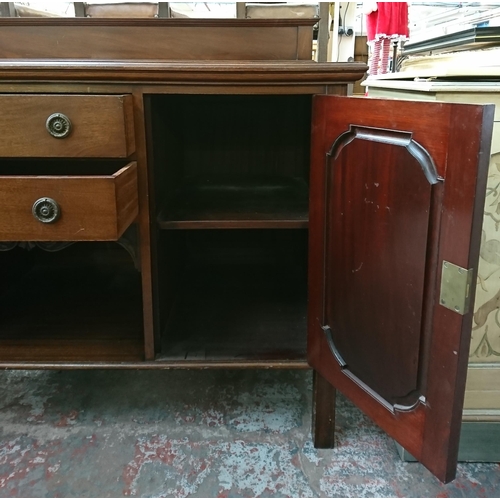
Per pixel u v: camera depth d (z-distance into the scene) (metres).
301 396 1.17
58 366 0.94
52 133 0.76
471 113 0.54
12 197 0.69
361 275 0.77
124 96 0.78
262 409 1.12
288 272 1.43
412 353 0.68
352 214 0.77
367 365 0.79
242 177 1.40
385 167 0.68
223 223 0.93
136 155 0.85
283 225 0.93
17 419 1.07
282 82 0.83
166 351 0.98
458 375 0.61
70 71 0.79
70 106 0.76
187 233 1.51
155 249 0.93
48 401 1.14
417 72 0.98
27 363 0.95
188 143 1.41
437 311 0.62
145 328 0.94
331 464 0.94
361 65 0.81
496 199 0.84
